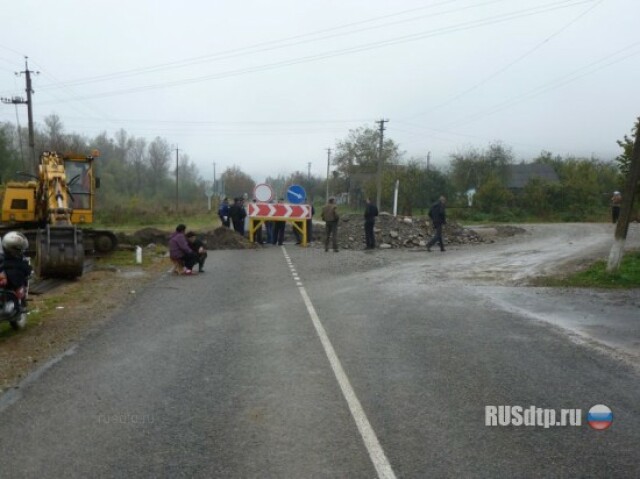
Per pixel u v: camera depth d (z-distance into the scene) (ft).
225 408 18.12
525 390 19.76
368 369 22.09
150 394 19.44
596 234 83.82
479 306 34.81
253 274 49.34
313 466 14.19
